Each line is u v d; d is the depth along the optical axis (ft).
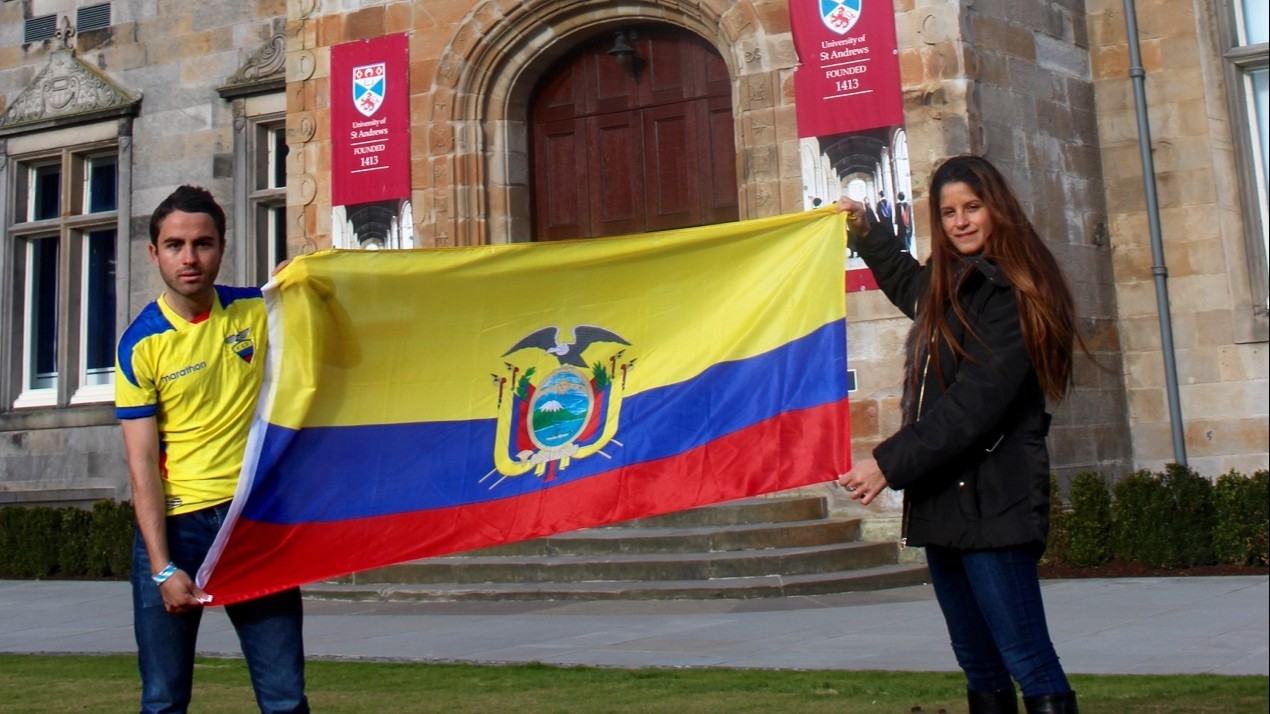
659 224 44.86
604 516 15.62
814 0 40.01
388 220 45.70
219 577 13.55
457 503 15.26
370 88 46.21
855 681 20.75
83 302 59.16
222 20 56.44
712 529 37.19
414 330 15.40
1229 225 43.68
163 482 13.62
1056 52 43.50
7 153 60.18
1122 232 44.96
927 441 12.12
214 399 13.80
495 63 45.27
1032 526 12.22
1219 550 36.17
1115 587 33.09
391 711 19.66
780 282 15.93
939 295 12.73
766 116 40.65
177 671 13.51
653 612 31.50
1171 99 44.78
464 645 27.25
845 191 39.32
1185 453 43.62
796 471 15.39
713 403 15.83
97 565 48.03
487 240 45.16
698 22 43.01
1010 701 13.09
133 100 57.47
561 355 15.97
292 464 14.42
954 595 13.04
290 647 13.91
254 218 55.36
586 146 46.11
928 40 38.70
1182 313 44.19
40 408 57.77
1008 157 40.40
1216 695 18.37
